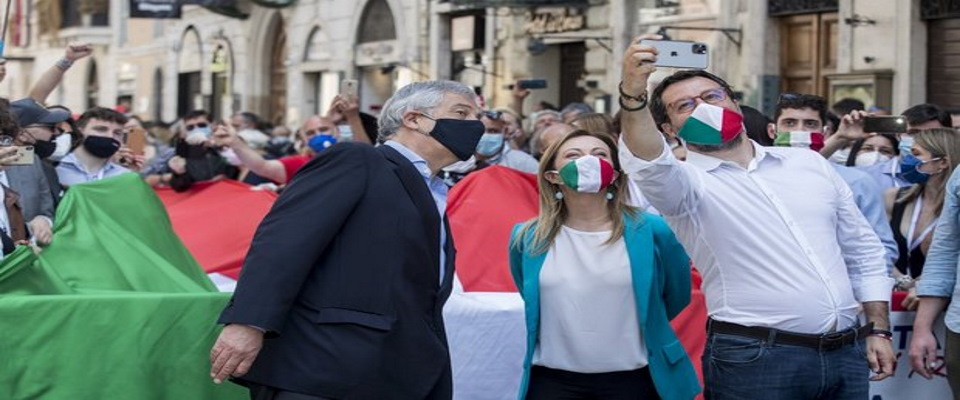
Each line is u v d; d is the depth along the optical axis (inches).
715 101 176.7
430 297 165.6
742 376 175.2
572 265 189.2
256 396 162.9
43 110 263.1
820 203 178.7
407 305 161.3
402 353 161.0
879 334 182.1
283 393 159.0
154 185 372.5
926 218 244.4
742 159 179.6
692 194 175.9
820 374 174.7
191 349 185.8
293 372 158.4
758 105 636.1
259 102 1165.7
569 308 188.1
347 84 295.9
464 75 877.2
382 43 960.9
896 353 229.3
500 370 219.8
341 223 159.3
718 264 177.5
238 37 1190.9
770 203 176.7
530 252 191.6
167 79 1337.4
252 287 154.6
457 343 216.7
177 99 1316.4
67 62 290.7
